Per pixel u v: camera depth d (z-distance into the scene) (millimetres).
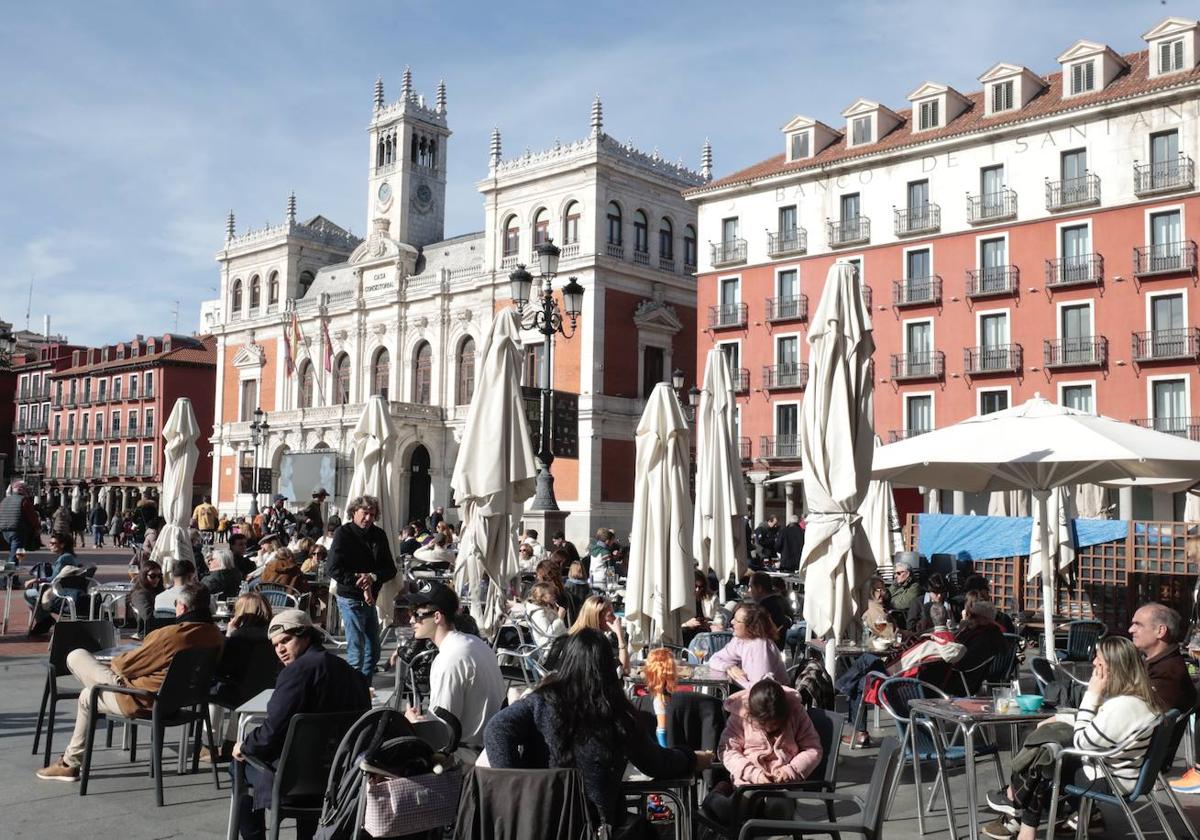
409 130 68375
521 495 14117
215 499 75688
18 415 102375
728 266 53062
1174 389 40781
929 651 10805
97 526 55219
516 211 58625
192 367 84750
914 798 9344
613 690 5914
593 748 5770
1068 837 8156
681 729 8203
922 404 46938
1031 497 24266
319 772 6793
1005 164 45000
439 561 23375
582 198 55375
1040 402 13289
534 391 24328
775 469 50562
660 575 12945
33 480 96938
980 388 45250
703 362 53562
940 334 46438
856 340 11297
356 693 7168
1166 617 8508
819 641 12719
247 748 6863
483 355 13914
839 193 49750
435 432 61062
